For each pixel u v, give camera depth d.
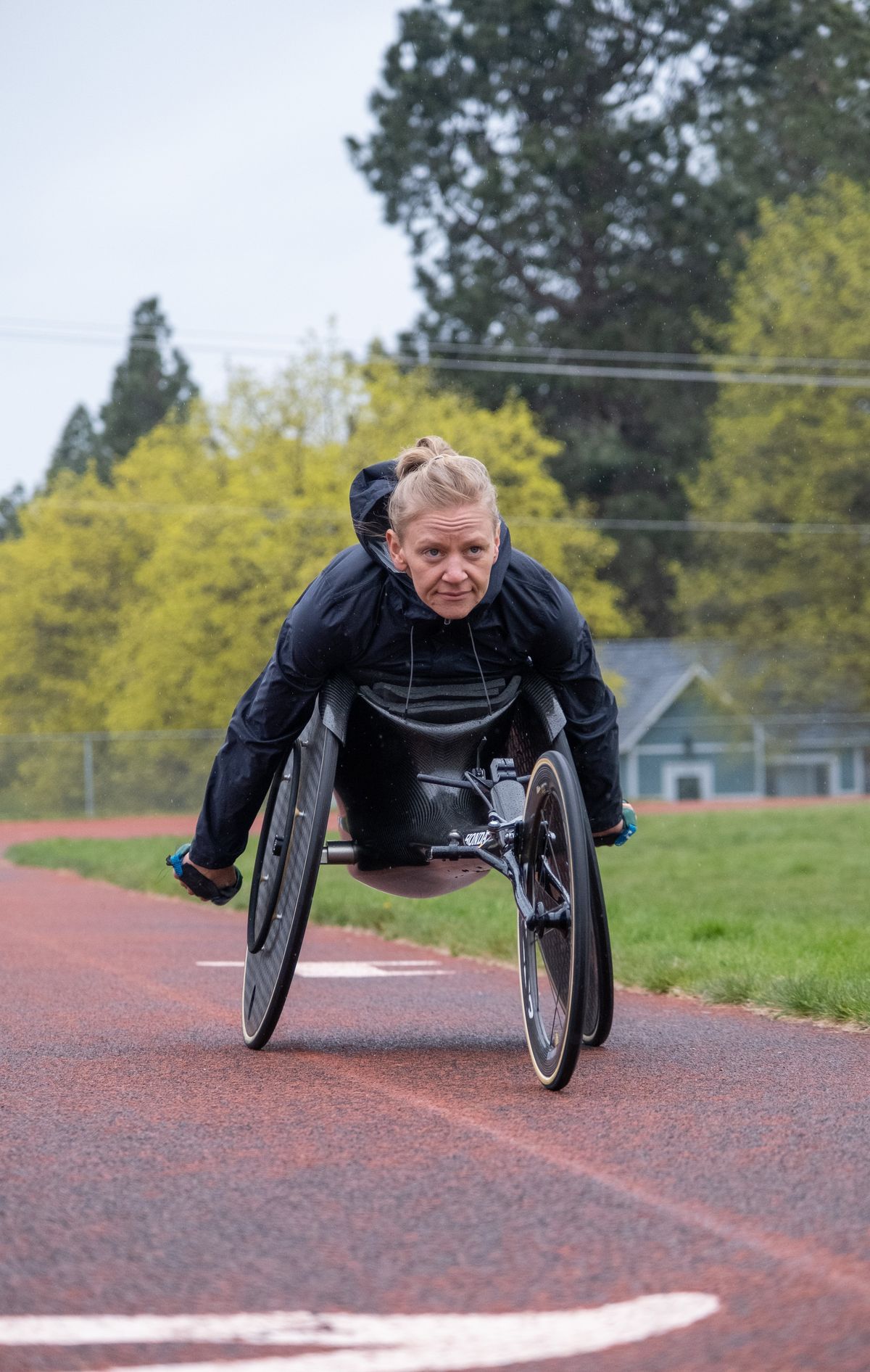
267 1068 5.70
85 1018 7.11
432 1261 3.24
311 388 53.59
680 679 60.41
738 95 58.06
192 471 57.44
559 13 58.41
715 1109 4.84
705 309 59.41
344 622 5.55
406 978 8.90
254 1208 3.67
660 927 11.52
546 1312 2.92
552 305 60.72
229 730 6.07
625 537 61.28
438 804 5.91
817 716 56.09
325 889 16.83
